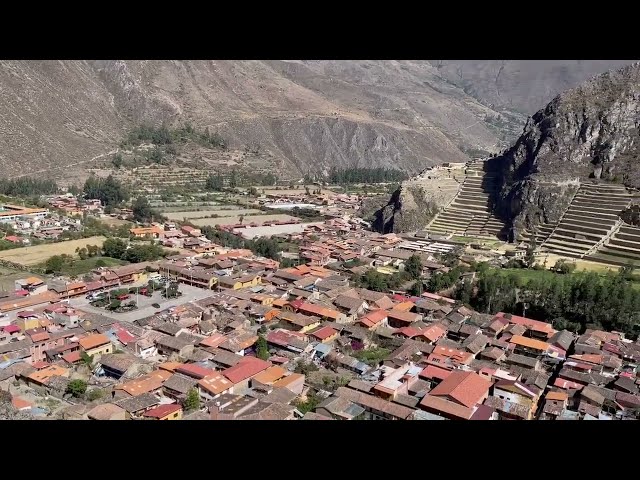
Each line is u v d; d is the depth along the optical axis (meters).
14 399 73.81
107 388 80.19
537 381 83.69
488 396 78.75
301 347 94.50
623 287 114.69
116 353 92.06
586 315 113.25
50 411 71.00
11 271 133.62
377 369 88.62
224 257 150.50
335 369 89.62
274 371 82.62
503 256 165.38
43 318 102.19
